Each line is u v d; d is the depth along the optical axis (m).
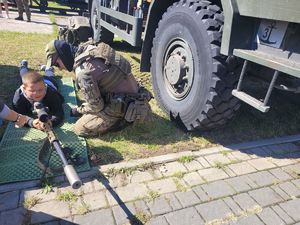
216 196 2.47
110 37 6.70
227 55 2.67
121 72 2.93
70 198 2.32
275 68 2.30
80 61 2.81
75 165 2.64
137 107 2.97
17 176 2.49
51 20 10.35
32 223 2.10
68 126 3.28
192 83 3.13
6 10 9.91
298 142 3.42
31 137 3.05
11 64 5.05
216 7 2.97
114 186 2.48
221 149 3.12
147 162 2.78
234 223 2.23
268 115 3.92
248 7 2.47
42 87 2.97
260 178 2.73
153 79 3.84
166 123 3.52
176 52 3.37
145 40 3.95
